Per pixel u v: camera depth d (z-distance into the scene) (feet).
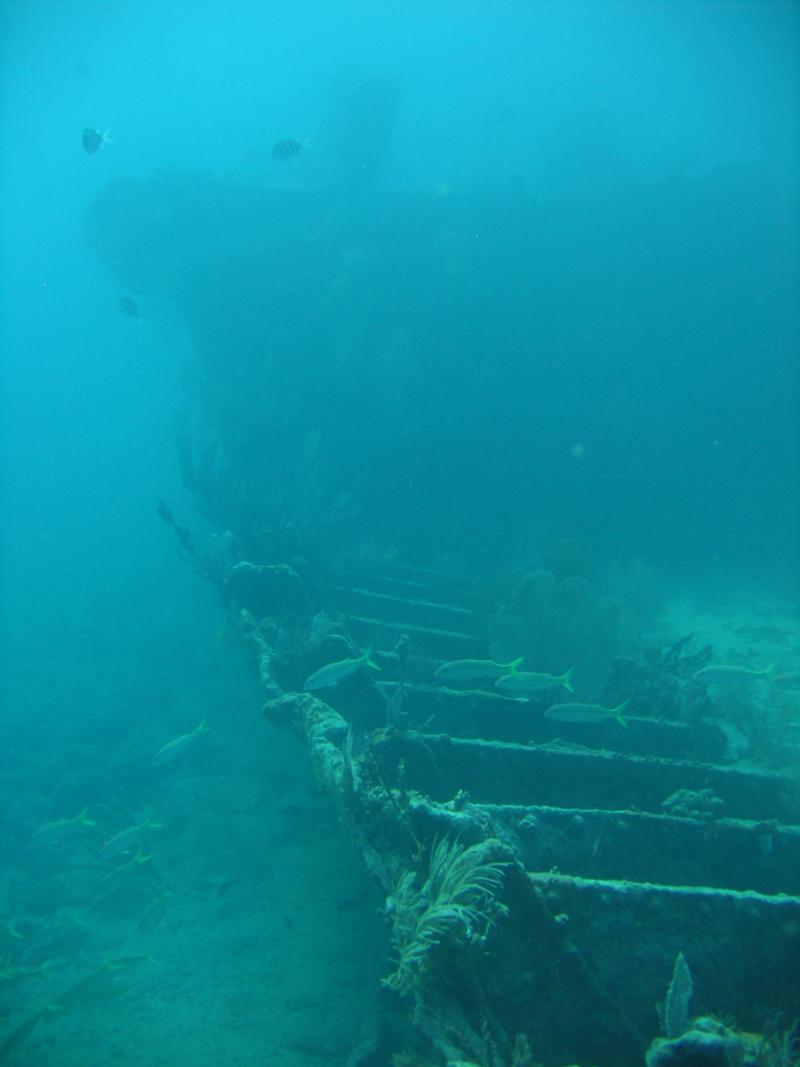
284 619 27.04
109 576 99.91
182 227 56.18
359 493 56.75
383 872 13.06
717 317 57.98
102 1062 18.01
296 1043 17.85
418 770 17.60
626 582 46.65
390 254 54.44
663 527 60.90
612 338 57.88
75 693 52.03
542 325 56.95
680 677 25.70
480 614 33.14
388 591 38.40
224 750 37.60
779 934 12.78
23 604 89.20
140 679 52.06
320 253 55.36
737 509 61.93
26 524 167.63
